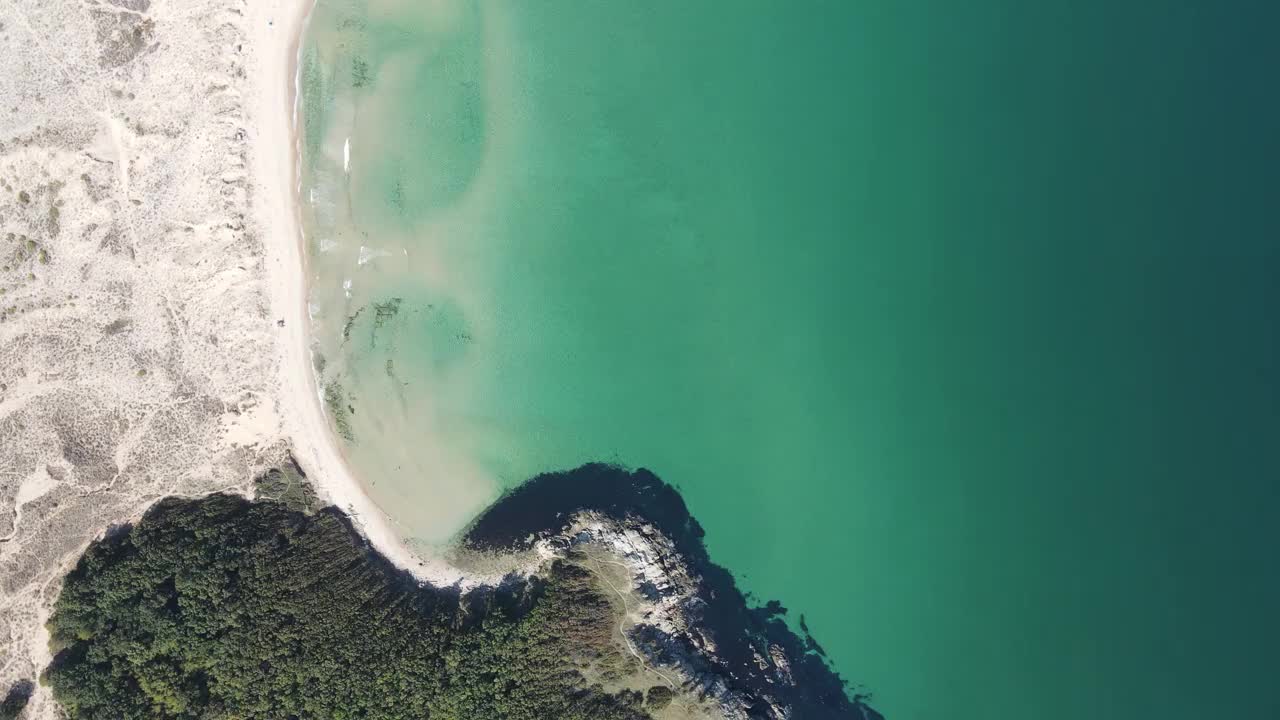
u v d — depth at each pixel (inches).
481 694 1635.1
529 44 1859.0
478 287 1866.4
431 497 1844.2
